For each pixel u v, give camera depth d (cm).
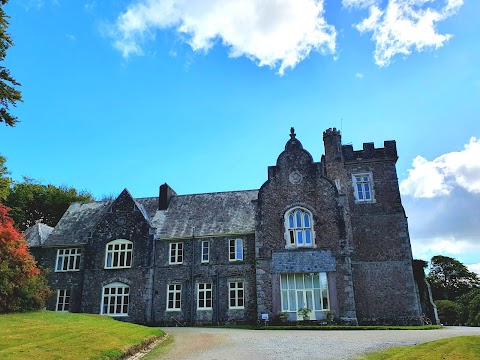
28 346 1265
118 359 1329
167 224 3491
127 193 3516
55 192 5366
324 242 2814
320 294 2714
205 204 3659
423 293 3019
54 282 3394
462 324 6203
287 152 3092
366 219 2956
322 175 2972
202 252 3241
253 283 3055
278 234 2897
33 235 3650
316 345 1559
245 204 3544
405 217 2923
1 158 2155
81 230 3644
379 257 2861
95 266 3322
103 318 2305
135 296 3173
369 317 2752
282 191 2997
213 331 2314
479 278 7425
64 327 1678
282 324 2662
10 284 2139
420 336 1772
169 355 1455
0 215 2405
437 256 7650
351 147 3139
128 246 3344
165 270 3238
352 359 1255
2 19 1844
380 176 3039
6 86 1864
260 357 1343
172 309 3119
